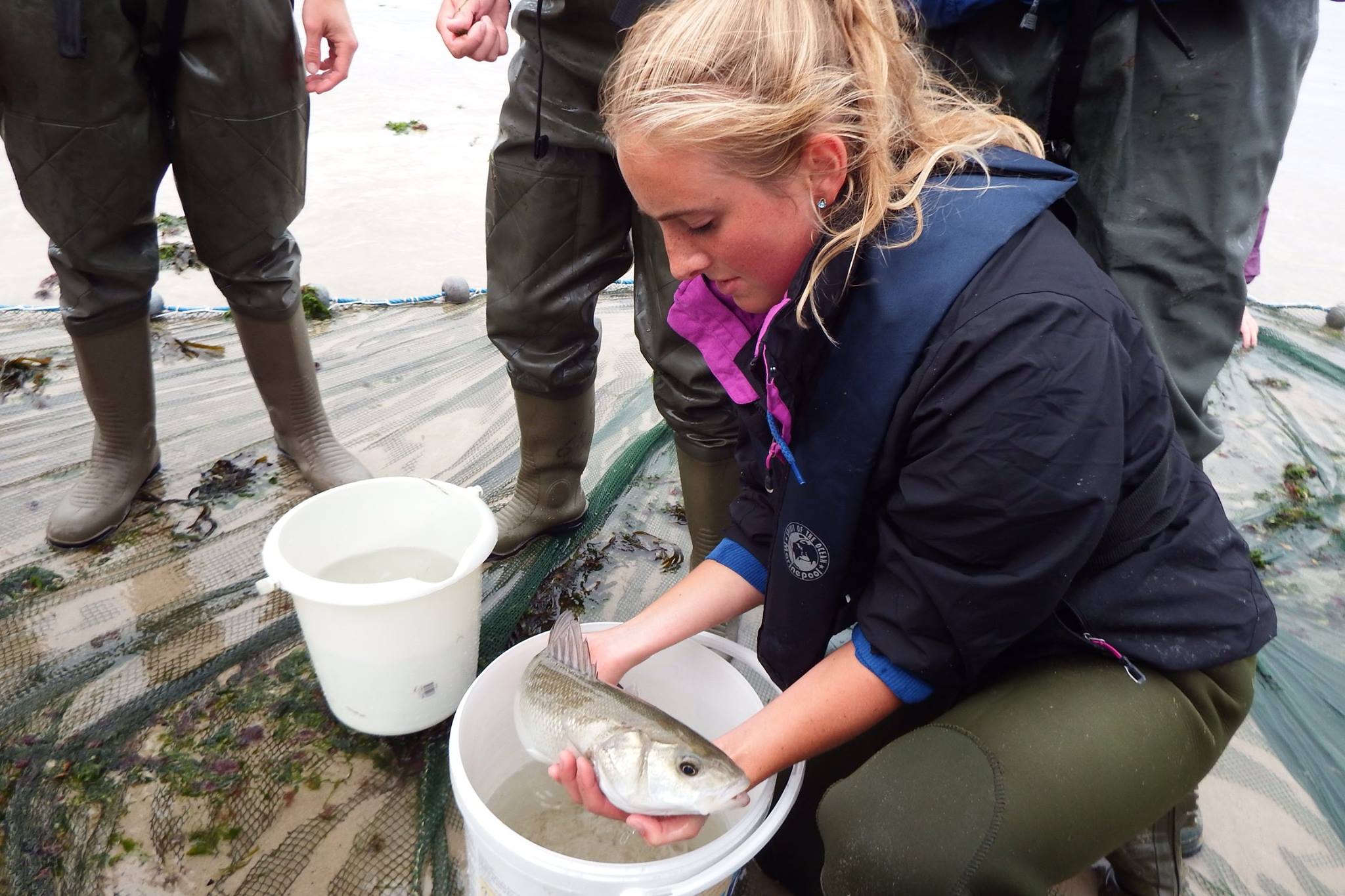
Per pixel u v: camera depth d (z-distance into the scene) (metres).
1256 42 1.75
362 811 1.90
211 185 2.42
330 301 3.86
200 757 1.98
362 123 5.98
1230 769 2.07
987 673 1.48
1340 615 2.50
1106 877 1.81
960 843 1.24
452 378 3.47
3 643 2.23
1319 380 3.65
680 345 2.14
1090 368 1.18
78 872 1.75
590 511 2.84
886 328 1.27
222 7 2.21
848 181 1.24
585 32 2.05
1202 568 1.37
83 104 2.17
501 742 1.76
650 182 1.20
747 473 1.70
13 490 2.75
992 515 1.22
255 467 2.94
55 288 3.84
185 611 2.37
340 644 1.81
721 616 1.71
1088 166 1.87
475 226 4.69
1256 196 1.83
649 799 1.34
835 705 1.40
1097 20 1.77
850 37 1.22
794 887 1.76
